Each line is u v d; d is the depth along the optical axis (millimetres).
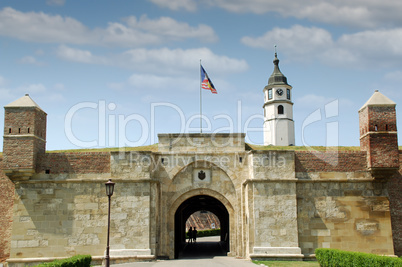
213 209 48219
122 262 28234
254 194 29094
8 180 30562
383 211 29375
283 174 29422
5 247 29719
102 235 28922
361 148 30891
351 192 29562
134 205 29047
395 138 29203
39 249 28781
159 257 29797
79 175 29734
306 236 29016
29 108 29547
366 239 29031
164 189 30859
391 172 29047
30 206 29188
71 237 28906
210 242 53781
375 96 30047
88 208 29203
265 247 28453
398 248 29531
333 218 29250
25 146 29156
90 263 27656
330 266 23906
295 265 25719
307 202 29422
